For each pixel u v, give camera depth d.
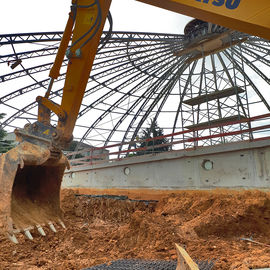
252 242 7.35
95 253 6.64
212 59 26.91
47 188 6.05
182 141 12.57
